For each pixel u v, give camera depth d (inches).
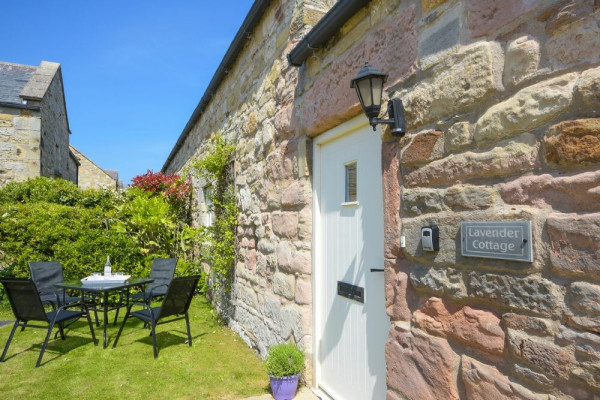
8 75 450.0
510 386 56.7
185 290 171.8
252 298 173.9
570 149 50.9
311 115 122.5
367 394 99.6
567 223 50.6
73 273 252.5
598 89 48.0
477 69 64.1
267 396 124.0
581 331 48.7
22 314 159.5
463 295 65.4
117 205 337.7
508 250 57.4
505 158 59.3
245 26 177.8
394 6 86.3
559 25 53.1
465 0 67.4
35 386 132.6
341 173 115.6
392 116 82.7
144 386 132.6
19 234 250.8
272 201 154.0
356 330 105.4
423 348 73.4
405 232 79.4
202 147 300.5
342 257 113.9
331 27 106.9
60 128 543.2
